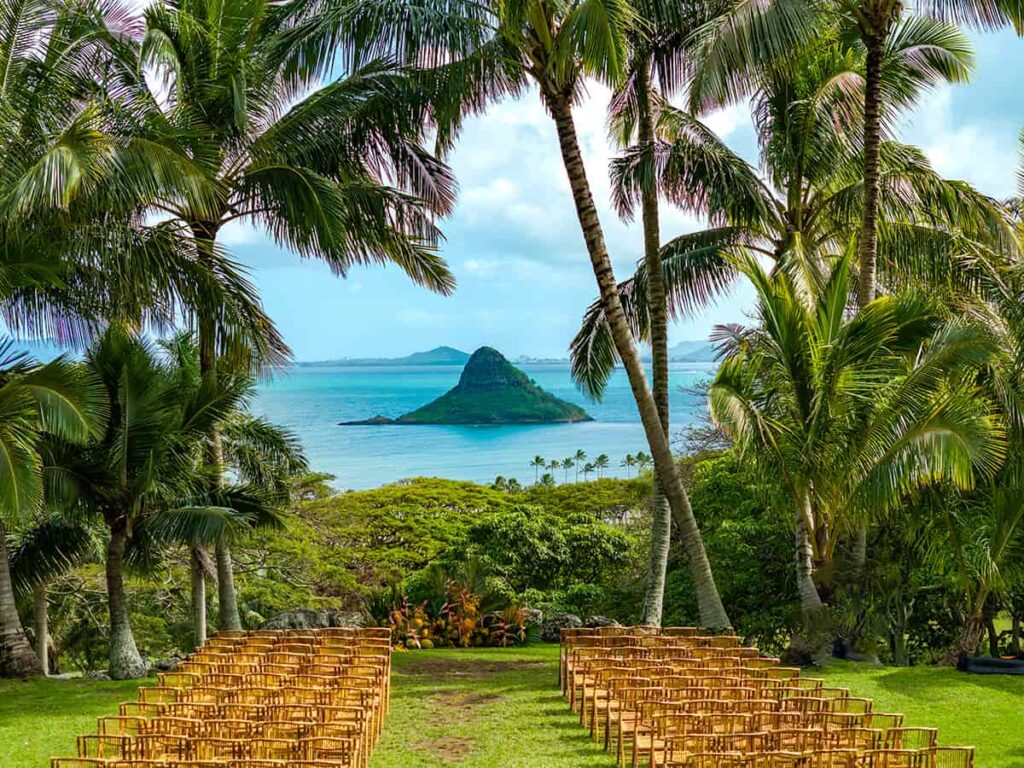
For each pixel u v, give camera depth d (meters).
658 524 21.70
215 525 18.02
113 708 14.81
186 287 18.69
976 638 19.23
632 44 20.80
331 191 19.62
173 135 17.61
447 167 22.94
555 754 12.34
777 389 19.44
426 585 25.73
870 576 20.27
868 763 9.68
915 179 22.19
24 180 14.60
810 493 19.31
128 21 20.23
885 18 19.67
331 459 138.75
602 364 24.53
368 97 21.06
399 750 12.59
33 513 15.94
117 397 18.27
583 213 19.48
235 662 13.84
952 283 22.12
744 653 14.99
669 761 9.87
